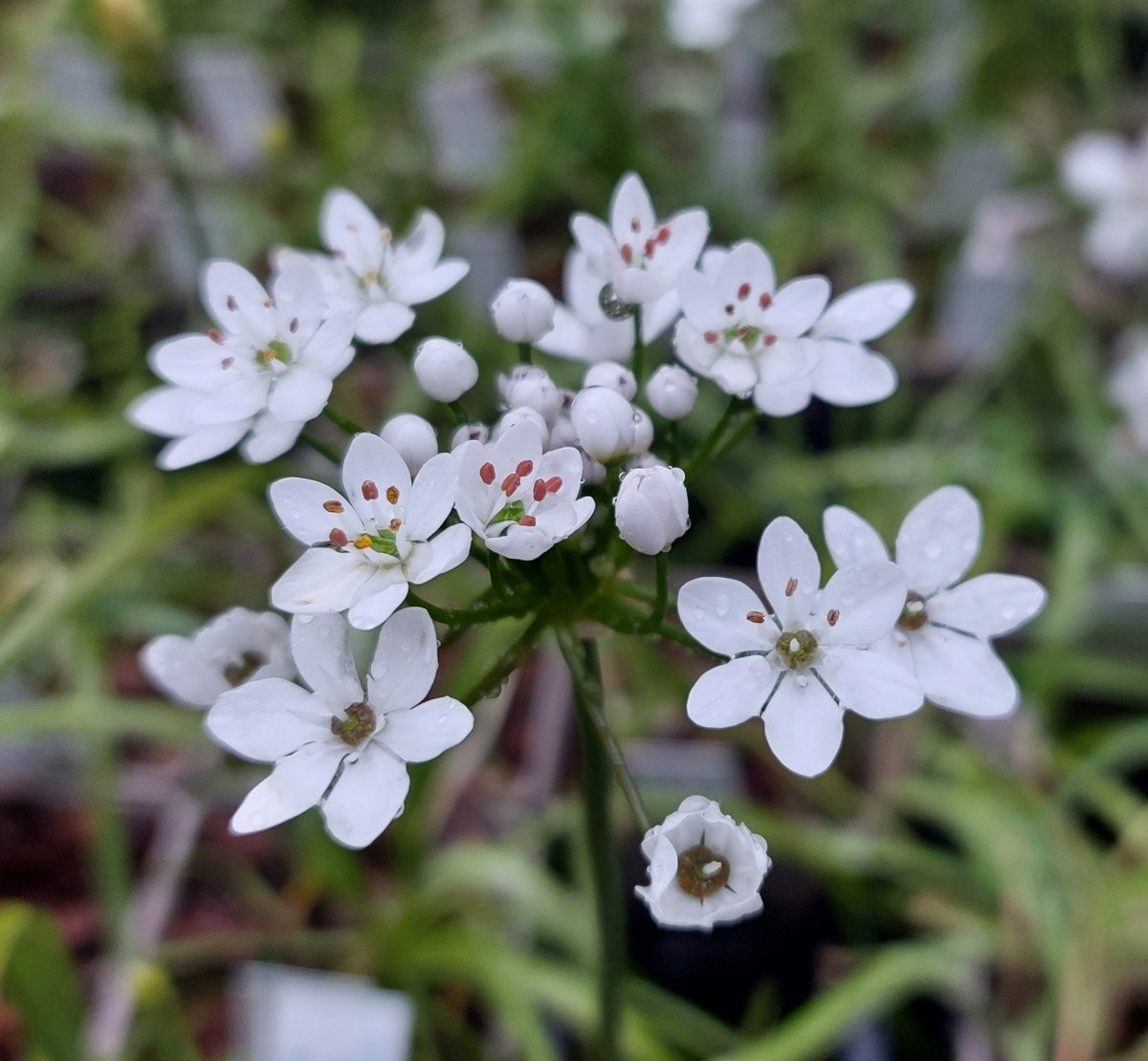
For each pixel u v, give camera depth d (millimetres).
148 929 157
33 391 240
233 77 250
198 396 96
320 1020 135
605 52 238
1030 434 221
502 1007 135
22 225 227
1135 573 203
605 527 88
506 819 174
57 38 235
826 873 158
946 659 88
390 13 284
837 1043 147
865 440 234
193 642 92
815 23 265
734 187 259
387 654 79
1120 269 248
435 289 97
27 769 187
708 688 79
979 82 285
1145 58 321
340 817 76
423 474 81
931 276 276
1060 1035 136
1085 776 157
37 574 180
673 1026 147
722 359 93
